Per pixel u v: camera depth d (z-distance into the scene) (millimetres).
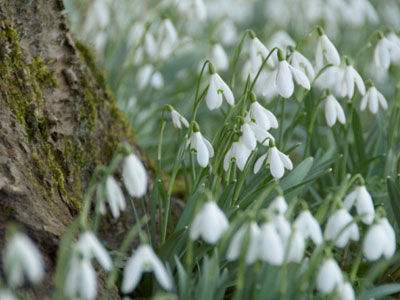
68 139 4535
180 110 6773
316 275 3568
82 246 2977
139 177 3389
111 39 6910
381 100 4734
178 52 7527
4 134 3998
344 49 9031
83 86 4723
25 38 4414
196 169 5105
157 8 7168
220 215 3188
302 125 6078
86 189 4629
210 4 9055
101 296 3799
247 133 3928
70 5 6961
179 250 4039
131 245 4637
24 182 3895
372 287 3967
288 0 9109
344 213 3443
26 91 4266
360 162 5059
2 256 3527
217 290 3648
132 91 6688
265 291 3451
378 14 9930
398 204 4328
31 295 3496
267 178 4402
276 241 3059
